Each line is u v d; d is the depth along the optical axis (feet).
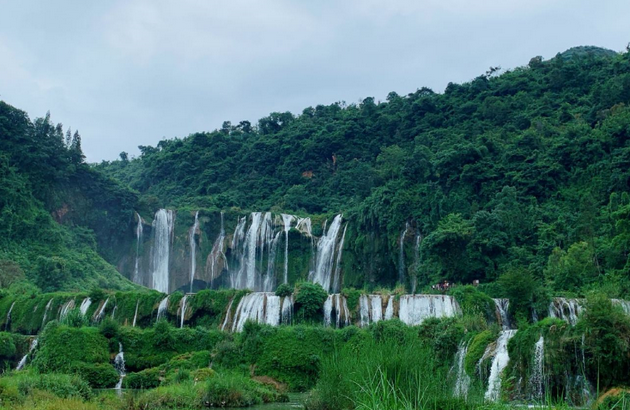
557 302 179.32
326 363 88.74
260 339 166.20
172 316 204.54
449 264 233.35
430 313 185.88
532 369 119.85
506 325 182.19
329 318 193.57
